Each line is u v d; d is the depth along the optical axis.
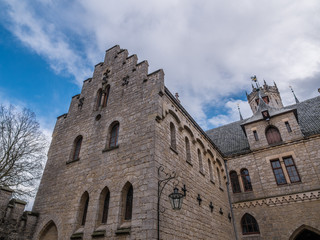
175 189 11.08
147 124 13.05
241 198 21.09
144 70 15.92
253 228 19.50
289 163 20.33
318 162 18.91
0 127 19.02
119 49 20.22
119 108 15.38
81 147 15.80
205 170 18.11
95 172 13.58
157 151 12.05
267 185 20.33
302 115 25.58
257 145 22.62
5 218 13.11
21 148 18.97
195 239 12.90
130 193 11.74
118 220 10.87
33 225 14.34
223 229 17.53
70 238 12.15
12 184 17.53
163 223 10.45
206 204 16.09
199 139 18.55
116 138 14.45
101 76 19.22
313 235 19.05
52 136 18.97
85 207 13.22
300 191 18.53
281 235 17.89
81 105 18.81
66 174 15.28
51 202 14.75
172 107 15.37
